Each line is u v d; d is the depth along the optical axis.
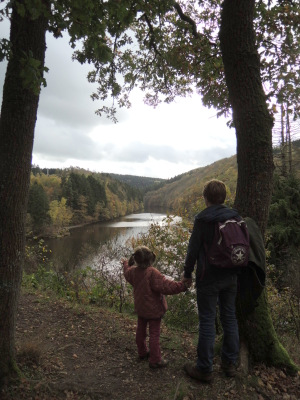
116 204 103.00
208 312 2.82
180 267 6.34
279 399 2.65
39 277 7.70
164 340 3.77
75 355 3.39
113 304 6.11
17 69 2.47
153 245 6.56
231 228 2.66
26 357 3.02
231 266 2.64
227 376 2.88
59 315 4.76
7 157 2.45
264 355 3.08
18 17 2.51
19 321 4.39
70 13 2.62
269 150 3.21
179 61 5.96
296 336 5.05
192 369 2.92
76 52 5.10
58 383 2.73
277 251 14.76
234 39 3.20
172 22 6.10
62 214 68.06
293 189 15.69
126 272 3.31
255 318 3.12
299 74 5.20
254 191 3.16
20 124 2.47
